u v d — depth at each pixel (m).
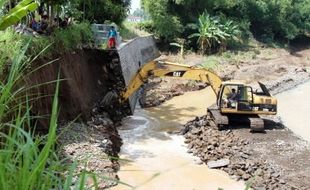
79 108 19.64
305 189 15.12
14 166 2.97
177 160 18.31
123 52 27.48
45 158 2.89
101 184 14.27
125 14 35.53
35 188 2.95
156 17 45.75
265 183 15.74
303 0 62.88
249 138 19.91
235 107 21.19
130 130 22.31
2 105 3.52
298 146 19.11
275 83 35.28
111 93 24.14
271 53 50.50
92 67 24.33
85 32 24.52
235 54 46.47
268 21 56.84
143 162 17.91
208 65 40.28
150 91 31.02
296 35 58.62
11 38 14.23
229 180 16.55
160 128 22.91
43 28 20.11
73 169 3.40
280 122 22.59
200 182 16.34
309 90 34.91
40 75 16.33
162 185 15.95
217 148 18.92
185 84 33.38
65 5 24.31
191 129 21.88
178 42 46.00
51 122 3.12
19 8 6.28
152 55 41.88
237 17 54.50
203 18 46.16
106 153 17.16
